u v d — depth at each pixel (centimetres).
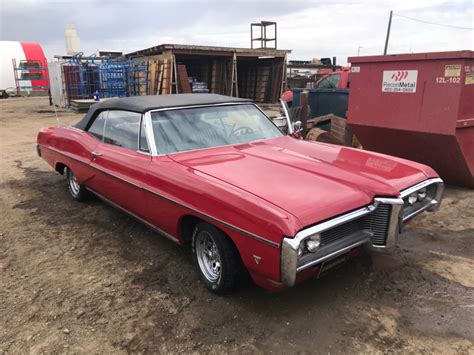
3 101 2908
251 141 429
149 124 392
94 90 2170
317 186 305
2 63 3338
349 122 655
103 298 329
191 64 2466
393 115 593
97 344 275
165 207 352
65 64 2109
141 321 298
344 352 261
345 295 325
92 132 496
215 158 371
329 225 267
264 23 3034
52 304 323
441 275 352
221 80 2175
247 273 320
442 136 543
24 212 536
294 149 407
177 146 390
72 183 571
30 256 409
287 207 269
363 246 308
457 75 515
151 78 2083
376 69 602
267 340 274
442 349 262
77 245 430
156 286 345
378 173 344
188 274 363
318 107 940
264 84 2327
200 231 330
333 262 287
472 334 276
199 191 312
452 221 475
